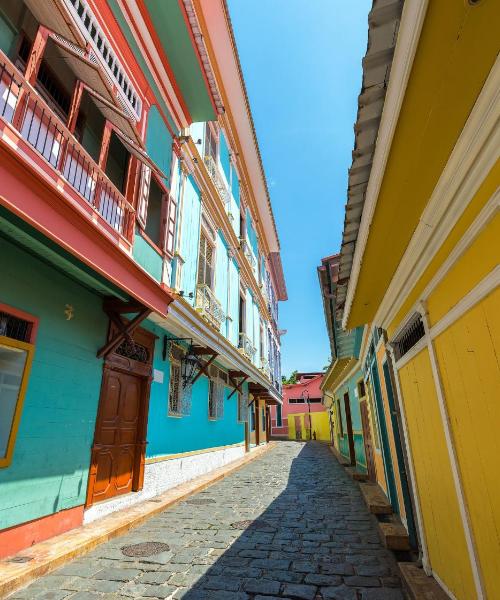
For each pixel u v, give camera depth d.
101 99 4.75
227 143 13.70
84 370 5.46
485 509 2.15
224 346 10.71
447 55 1.48
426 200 2.41
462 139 1.87
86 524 5.23
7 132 3.38
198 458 10.06
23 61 4.13
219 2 9.11
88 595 3.36
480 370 2.14
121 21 5.76
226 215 12.11
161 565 4.05
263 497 7.83
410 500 4.45
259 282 19.59
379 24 1.54
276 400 23.73
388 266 3.43
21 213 3.33
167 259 7.37
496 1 1.27
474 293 2.11
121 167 6.41
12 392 4.21
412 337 3.76
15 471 4.13
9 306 4.21
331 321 8.20
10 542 3.99
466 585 2.49
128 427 6.71
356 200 2.62
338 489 8.66
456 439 2.57
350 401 12.48
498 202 1.80
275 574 3.83
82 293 5.53
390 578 3.70
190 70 7.49
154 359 7.66
